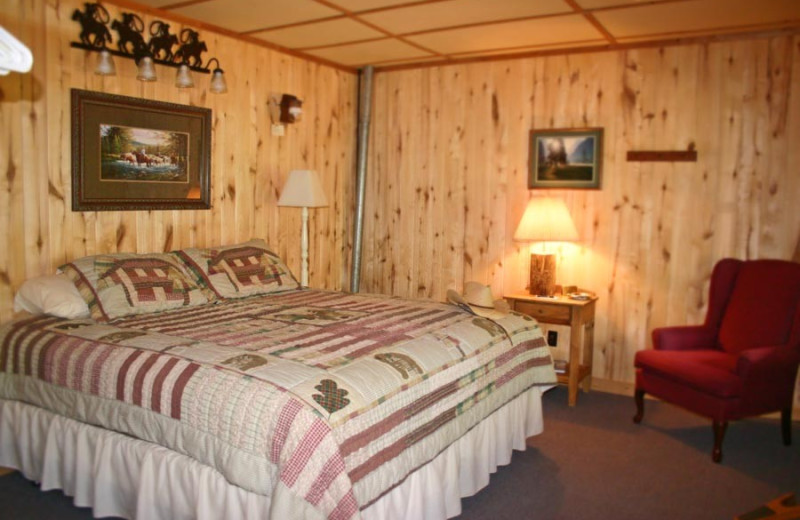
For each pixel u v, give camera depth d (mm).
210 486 2057
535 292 4121
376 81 5066
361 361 2236
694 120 3969
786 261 3512
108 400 2303
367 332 2660
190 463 2107
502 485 2828
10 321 2846
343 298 3568
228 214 4066
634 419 3613
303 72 4574
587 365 4156
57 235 3154
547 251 4477
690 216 4031
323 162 4859
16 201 2982
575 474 2943
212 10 3467
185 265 3449
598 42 4094
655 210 4129
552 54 4340
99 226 3338
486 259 4734
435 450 2320
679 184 4043
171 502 2152
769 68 3744
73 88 3143
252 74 4141
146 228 3572
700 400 3146
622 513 2578
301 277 4465
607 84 4199
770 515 1877
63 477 2508
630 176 4184
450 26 3734
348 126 5098
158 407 2152
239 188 4129
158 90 3557
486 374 2723
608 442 3332
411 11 3428
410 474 2248
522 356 3076
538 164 4457
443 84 4773
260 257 3814
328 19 3619
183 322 2811
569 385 3889
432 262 4953
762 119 3791
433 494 2363
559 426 3559
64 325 2713
